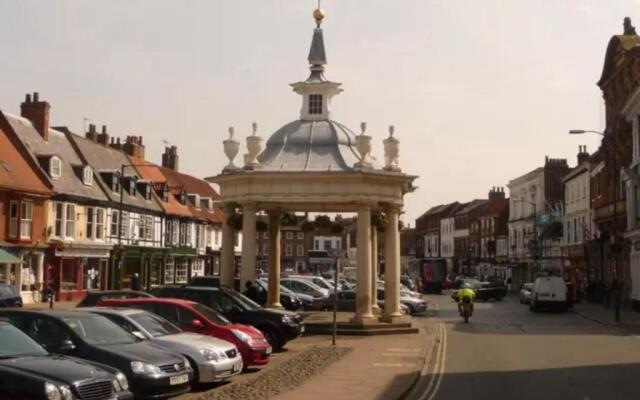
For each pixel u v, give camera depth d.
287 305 36.88
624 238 48.16
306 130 29.80
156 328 16.09
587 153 72.56
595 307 50.31
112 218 54.19
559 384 16.50
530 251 82.56
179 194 69.56
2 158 43.41
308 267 119.31
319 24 31.52
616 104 52.66
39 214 45.09
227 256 29.27
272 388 15.20
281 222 33.06
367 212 27.58
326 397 14.06
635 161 46.50
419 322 36.78
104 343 13.66
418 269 86.19
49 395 10.26
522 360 21.22
